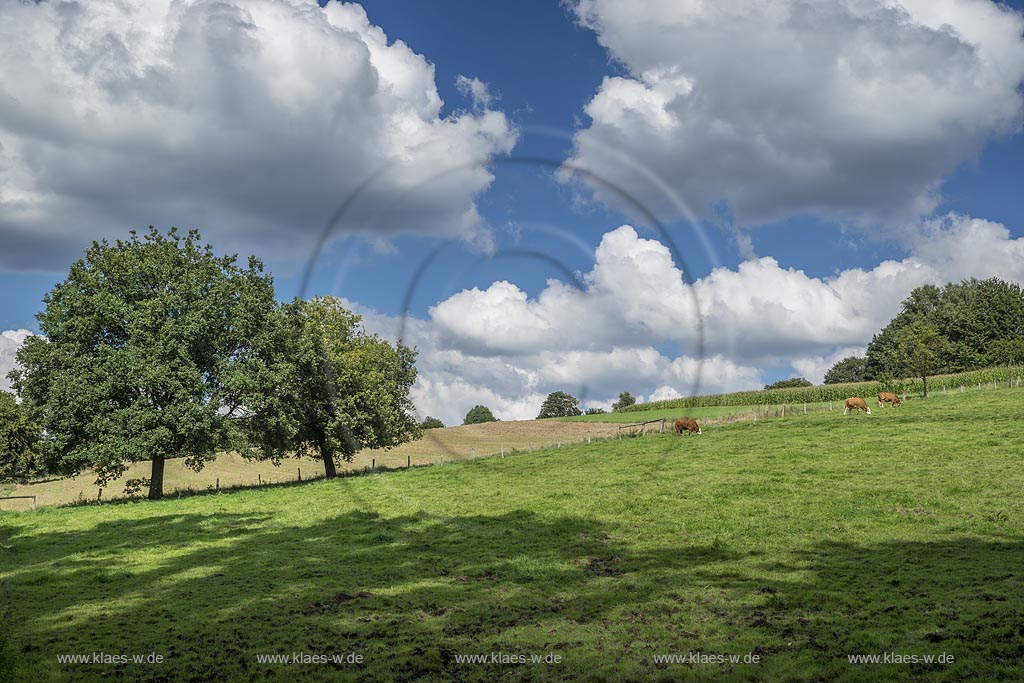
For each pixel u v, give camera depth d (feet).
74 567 59.31
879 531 58.90
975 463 82.43
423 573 53.47
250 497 99.91
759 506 71.10
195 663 35.65
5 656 35.45
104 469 111.55
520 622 41.42
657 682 32.27
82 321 109.60
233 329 119.96
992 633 35.06
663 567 52.47
